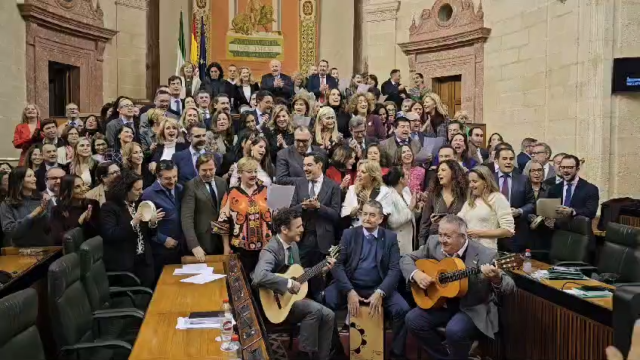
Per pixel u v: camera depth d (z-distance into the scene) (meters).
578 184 6.20
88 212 5.23
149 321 3.48
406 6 13.36
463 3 11.98
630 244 4.89
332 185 5.45
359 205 5.31
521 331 4.66
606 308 3.75
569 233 5.63
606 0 8.37
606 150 8.44
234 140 7.09
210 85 9.23
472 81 11.85
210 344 3.11
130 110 7.12
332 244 5.31
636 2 8.33
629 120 8.42
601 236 6.10
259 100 7.66
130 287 4.73
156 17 12.97
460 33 11.93
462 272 4.11
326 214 5.27
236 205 5.14
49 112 10.94
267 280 4.38
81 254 4.09
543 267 4.99
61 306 3.51
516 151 10.65
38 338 3.09
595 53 8.50
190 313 3.60
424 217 5.37
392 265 4.76
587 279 4.54
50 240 5.55
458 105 12.45
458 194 5.22
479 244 4.39
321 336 4.52
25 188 5.64
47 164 6.86
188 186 5.30
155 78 12.92
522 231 5.90
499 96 11.19
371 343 4.55
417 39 13.03
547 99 9.80
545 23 9.87
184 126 6.73
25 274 4.54
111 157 6.55
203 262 5.07
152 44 12.88
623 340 3.24
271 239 4.70
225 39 14.28
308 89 10.02
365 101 7.75
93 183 6.46
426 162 6.27
